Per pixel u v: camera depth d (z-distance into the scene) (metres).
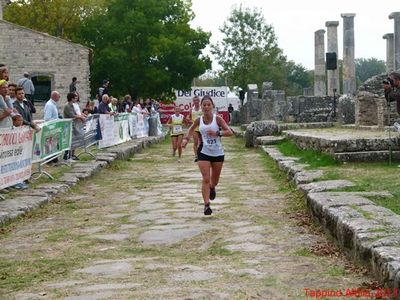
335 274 6.80
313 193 10.10
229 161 20.42
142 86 51.66
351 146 15.38
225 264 7.38
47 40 36.66
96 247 8.57
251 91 43.53
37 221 10.55
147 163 20.66
